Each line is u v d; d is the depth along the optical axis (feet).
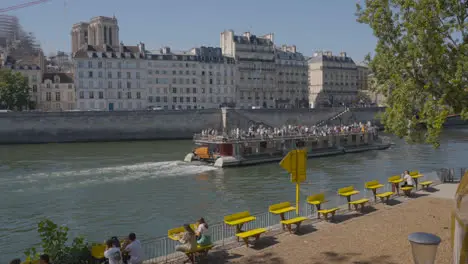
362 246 49.85
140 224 88.07
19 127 251.19
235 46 408.46
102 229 84.94
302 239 53.26
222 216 93.15
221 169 160.97
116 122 277.44
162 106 364.58
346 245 50.37
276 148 188.55
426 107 65.46
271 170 159.94
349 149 215.92
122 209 100.12
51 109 347.56
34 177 139.33
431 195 78.13
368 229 56.80
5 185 126.62
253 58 417.49
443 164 170.60
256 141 179.73
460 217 26.13
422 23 61.93
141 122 284.82
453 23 61.72
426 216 62.75
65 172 149.28
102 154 202.18
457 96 60.90
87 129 269.03
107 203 105.81
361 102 481.05
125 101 346.13
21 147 232.32
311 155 198.29
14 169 155.02
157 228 85.20
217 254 48.47
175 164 171.42
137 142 269.03
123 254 42.60
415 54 62.80
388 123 73.92
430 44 60.80
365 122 375.66
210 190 121.49
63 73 364.38
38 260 39.17
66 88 350.23
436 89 64.80
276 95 434.71
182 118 296.71
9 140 248.93
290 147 195.11
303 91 456.86
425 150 220.43
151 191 119.85
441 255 45.16
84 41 545.03
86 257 42.50
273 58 429.79
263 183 132.57
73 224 88.43
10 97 288.30
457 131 338.54
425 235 34.71
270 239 53.67
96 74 335.26
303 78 456.45
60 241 42.52
